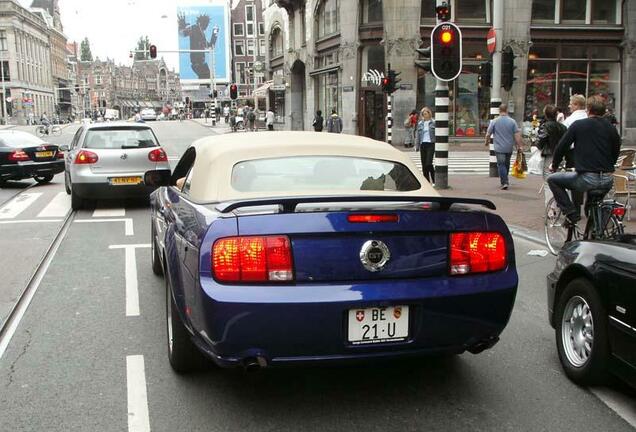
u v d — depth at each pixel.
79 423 3.56
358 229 3.40
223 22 89.94
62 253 8.21
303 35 39.97
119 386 4.06
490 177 17.02
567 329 4.25
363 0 31.78
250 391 3.99
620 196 9.42
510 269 3.75
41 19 127.00
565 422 3.57
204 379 4.17
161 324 5.33
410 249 3.51
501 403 3.82
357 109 32.41
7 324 5.34
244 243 3.35
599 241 4.11
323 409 3.74
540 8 30.64
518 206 11.72
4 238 9.22
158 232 6.11
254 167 4.41
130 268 7.35
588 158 7.13
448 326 3.53
